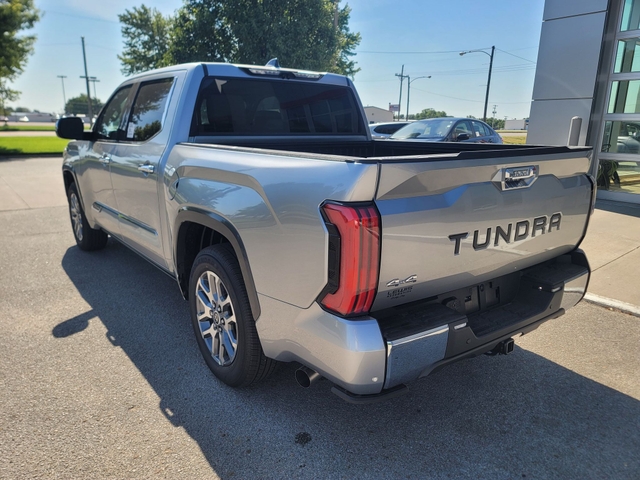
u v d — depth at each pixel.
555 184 2.57
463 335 2.17
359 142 4.29
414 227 1.95
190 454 2.31
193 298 3.04
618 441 2.45
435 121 11.14
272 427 2.53
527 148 2.65
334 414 2.65
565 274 2.76
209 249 2.80
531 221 2.47
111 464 2.23
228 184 2.54
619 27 8.34
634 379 3.03
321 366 2.08
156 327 3.70
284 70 3.86
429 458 2.31
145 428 2.50
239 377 2.71
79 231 5.64
